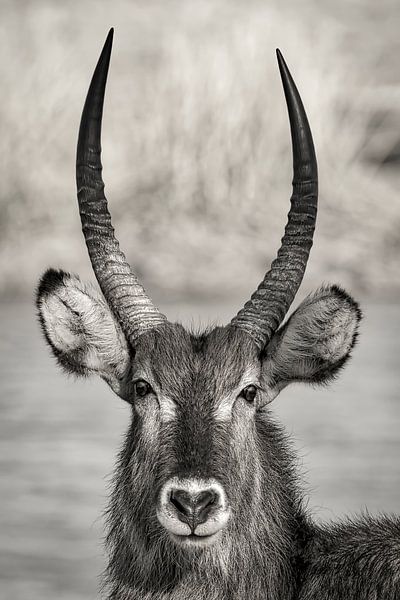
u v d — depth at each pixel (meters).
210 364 22.17
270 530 22.48
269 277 23.19
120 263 23.16
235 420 22.11
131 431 22.83
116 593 22.73
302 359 23.05
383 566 21.88
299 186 23.30
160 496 20.98
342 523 23.56
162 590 22.36
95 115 23.20
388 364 54.59
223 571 22.12
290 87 23.23
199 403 21.88
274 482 22.78
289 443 23.70
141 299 23.00
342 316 22.92
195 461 21.19
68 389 52.00
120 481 22.95
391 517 28.23
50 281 23.08
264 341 22.84
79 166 23.23
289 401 50.12
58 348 23.30
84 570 33.00
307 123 23.27
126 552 22.64
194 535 20.86
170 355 22.27
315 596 22.22
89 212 23.27
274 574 22.39
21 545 34.66
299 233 23.31
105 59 23.09
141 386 22.33
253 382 22.44
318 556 22.64
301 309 22.84
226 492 21.34
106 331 22.98
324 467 39.75
